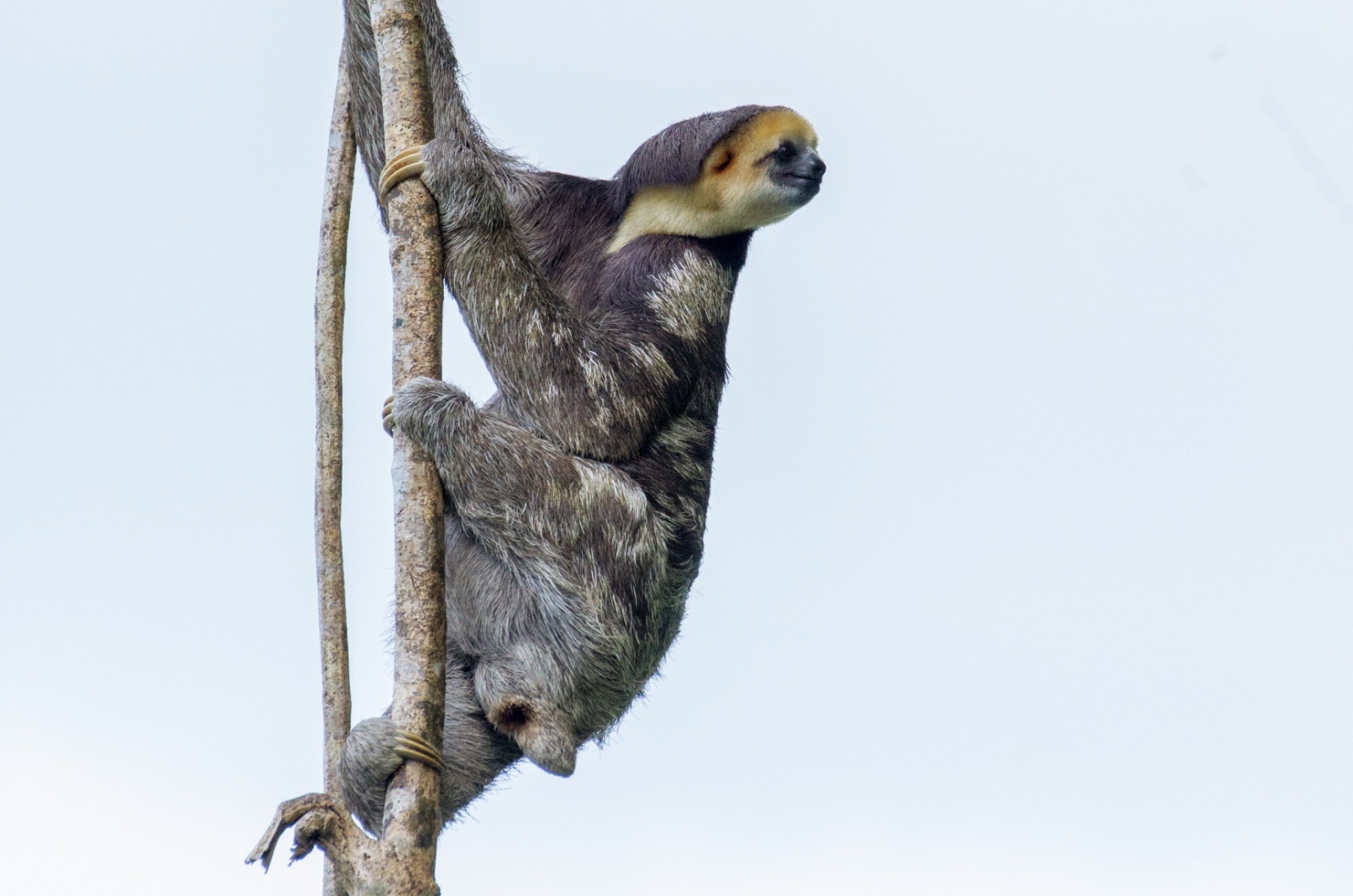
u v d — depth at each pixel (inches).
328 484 521.3
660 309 565.6
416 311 492.4
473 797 543.2
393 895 442.0
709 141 580.7
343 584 517.7
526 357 523.5
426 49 578.9
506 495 511.5
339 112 568.4
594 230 605.9
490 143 633.6
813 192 573.9
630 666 541.3
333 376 530.9
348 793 471.8
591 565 527.2
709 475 584.4
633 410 542.0
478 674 535.5
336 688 503.8
